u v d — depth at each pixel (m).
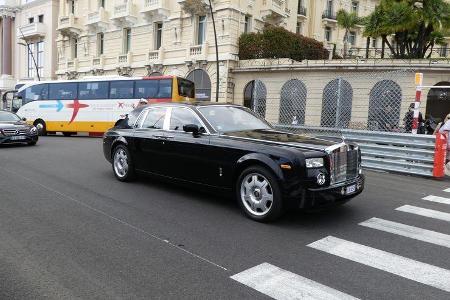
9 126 14.54
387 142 10.20
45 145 15.57
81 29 39.47
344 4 41.06
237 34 28.38
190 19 29.91
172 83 20.19
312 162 5.16
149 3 32.19
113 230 5.12
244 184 5.73
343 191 5.43
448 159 10.45
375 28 28.05
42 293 3.47
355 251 4.57
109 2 36.44
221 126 6.50
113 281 3.71
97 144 16.22
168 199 6.72
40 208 6.07
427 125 18.75
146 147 7.36
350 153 5.76
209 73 28.81
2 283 3.65
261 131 6.58
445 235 5.20
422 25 27.00
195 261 4.20
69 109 22.47
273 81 26.31
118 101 21.27
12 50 50.78
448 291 3.64
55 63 44.84
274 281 3.77
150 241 4.76
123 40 35.22
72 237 4.85
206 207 6.27
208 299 3.41
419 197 7.37
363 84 22.78
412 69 20.50
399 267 4.16
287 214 5.96
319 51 31.62
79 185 7.72
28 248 4.48
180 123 6.90
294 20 35.88
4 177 8.41
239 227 5.32
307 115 23.73
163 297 3.43
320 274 3.95
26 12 48.22
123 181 8.06
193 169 6.45
